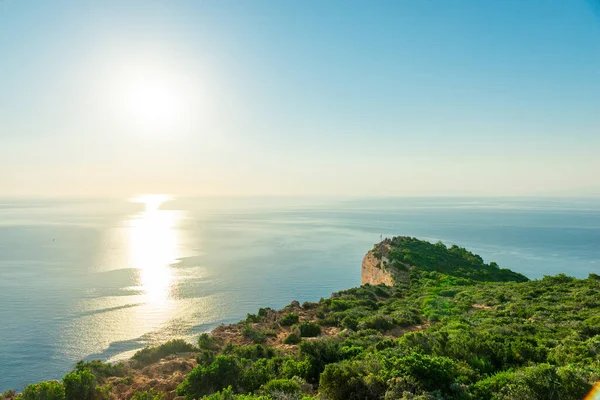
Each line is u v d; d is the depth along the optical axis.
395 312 42.88
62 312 104.38
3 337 84.81
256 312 111.75
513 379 14.31
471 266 90.19
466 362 18.28
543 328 29.28
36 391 16.59
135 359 28.45
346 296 56.78
